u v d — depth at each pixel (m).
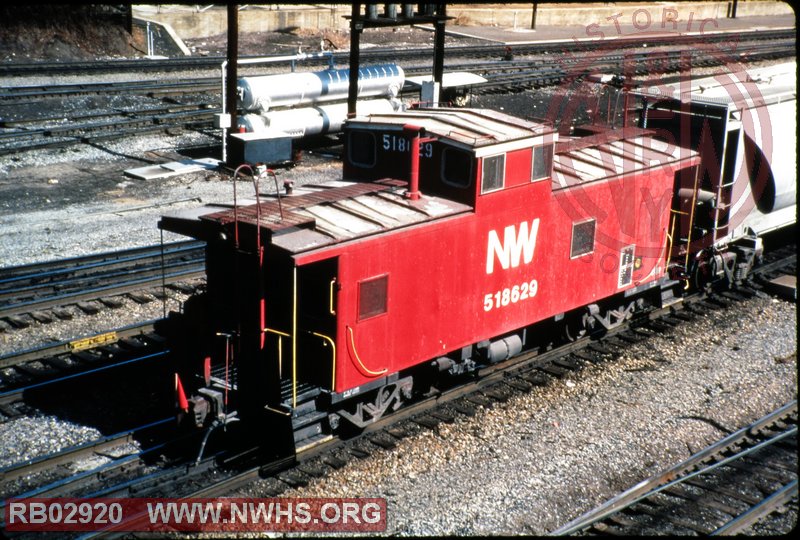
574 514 9.56
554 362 13.52
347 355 10.13
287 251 9.41
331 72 25.70
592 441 11.13
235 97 23.25
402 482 10.05
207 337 10.63
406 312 10.68
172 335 10.95
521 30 50.94
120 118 26.59
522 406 12.05
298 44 41.19
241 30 43.53
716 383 12.94
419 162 11.74
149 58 35.06
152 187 21.33
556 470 10.41
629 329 15.02
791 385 12.94
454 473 10.28
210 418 10.49
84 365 12.51
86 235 17.69
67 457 10.17
